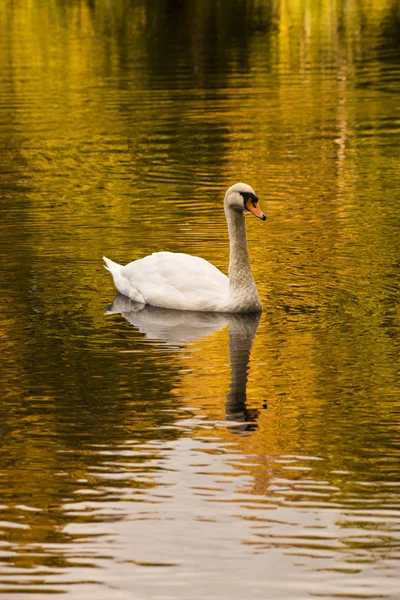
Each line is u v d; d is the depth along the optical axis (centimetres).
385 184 2255
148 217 2008
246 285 1483
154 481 985
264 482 980
